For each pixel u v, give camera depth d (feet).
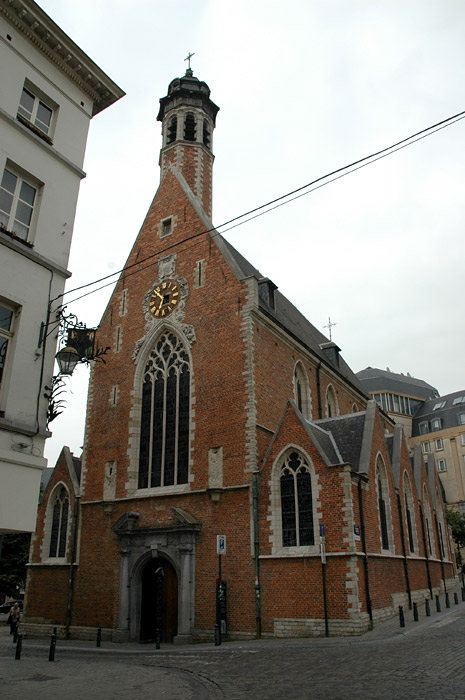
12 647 87.45
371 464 93.50
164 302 110.83
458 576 190.08
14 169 54.85
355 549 77.15
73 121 62.64
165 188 121.90
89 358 53.78
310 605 77.66
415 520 117.50
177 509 91.20
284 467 86.84
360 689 40.32
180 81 141.79
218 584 80.89
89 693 43.68
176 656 68.33
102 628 95.55
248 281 100.27
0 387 48.93
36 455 49.57
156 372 108.58
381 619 81.61
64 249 57.67
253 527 85.46
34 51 58.95
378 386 329.52
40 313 53.31
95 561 101.55
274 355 104.58
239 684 45.70
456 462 290.35
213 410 96.48
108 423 110.73
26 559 157.58
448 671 44.93
